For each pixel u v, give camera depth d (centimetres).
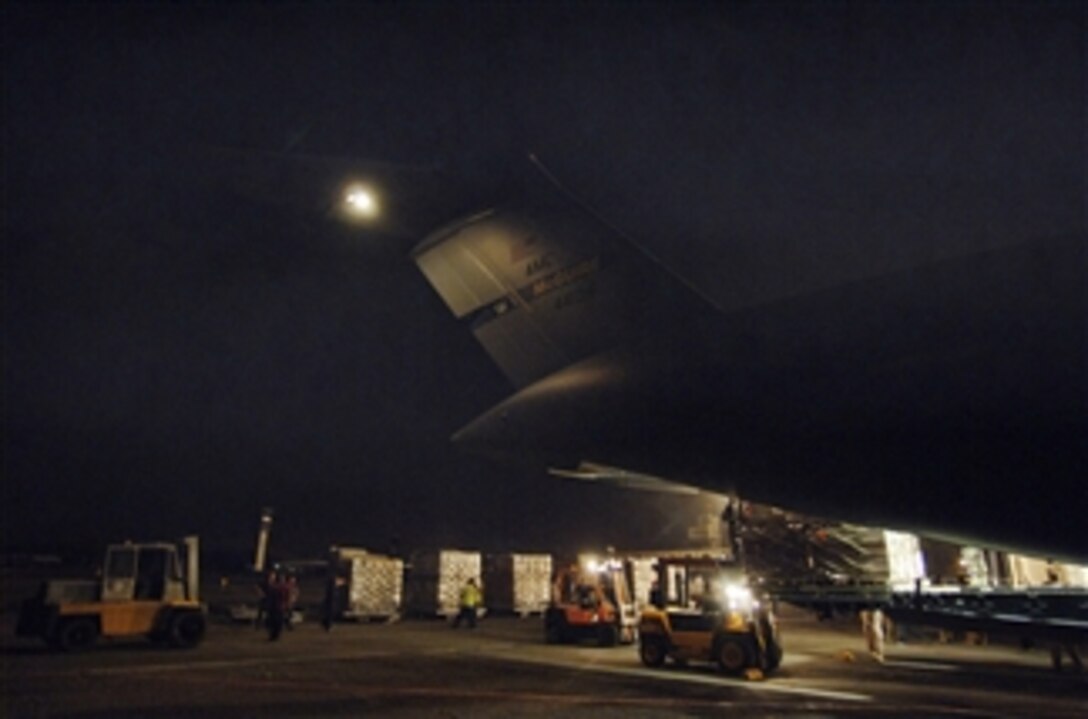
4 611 2598
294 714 954
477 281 777
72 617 1564
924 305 430
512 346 727
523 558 2830
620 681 1244
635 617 1839
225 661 1448
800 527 1222
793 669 1410
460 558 2712
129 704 1005
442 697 1077
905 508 416
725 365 498
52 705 995
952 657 1608
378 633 2100
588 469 581
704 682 1238
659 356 552
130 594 1644
